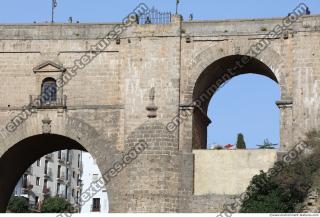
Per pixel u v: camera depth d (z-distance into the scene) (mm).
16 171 71500
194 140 63312
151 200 61219
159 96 63219
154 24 64188
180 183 61719
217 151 62125
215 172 61781
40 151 71625
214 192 61438
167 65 63531
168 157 62000
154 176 61625
